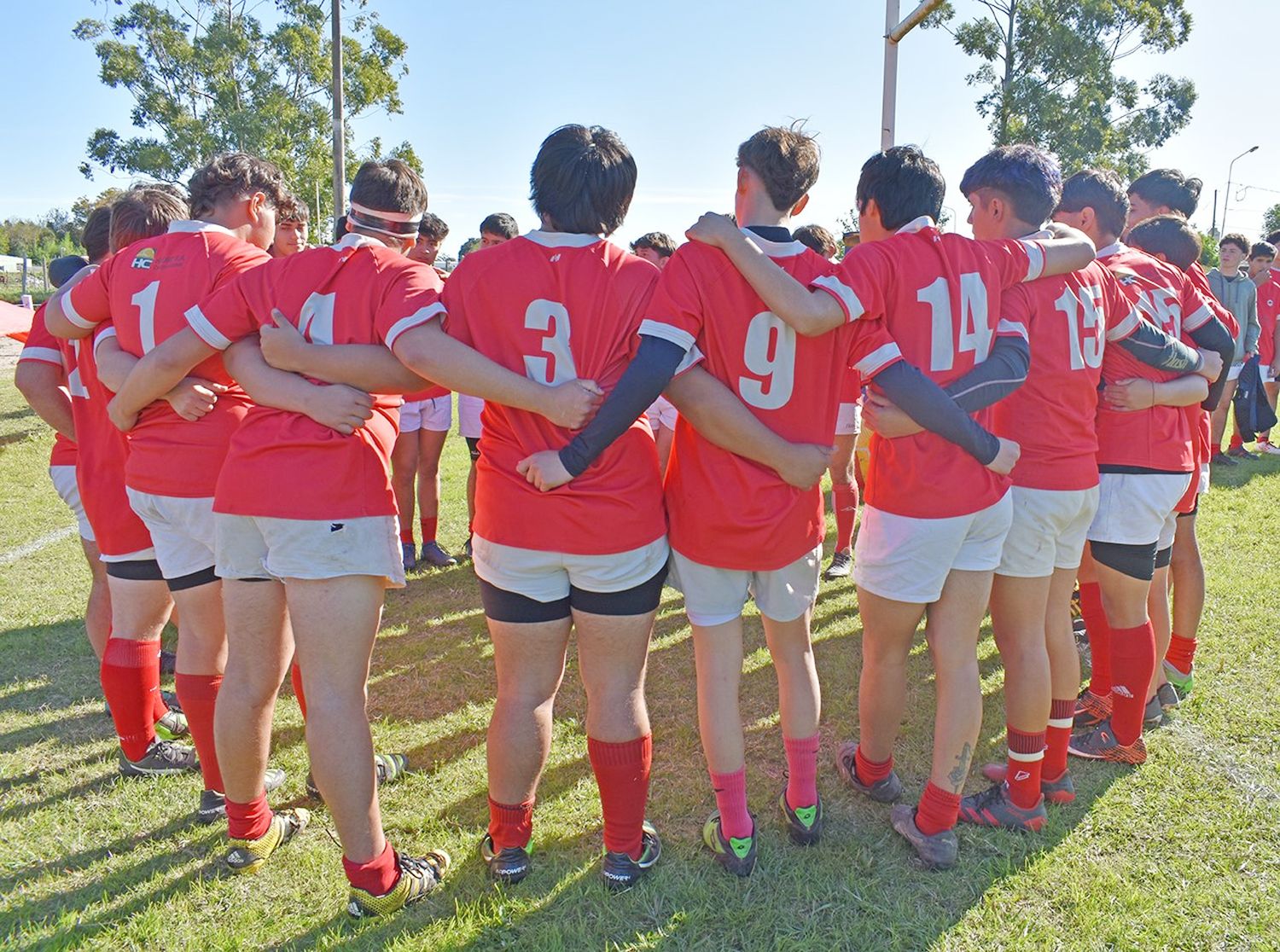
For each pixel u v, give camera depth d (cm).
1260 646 392
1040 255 242
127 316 248
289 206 283
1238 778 288
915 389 215
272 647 234
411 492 539
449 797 288
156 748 301
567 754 316
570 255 212
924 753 312
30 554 567
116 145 2383
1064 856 249
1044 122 2350
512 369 209
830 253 466
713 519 223
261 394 214
